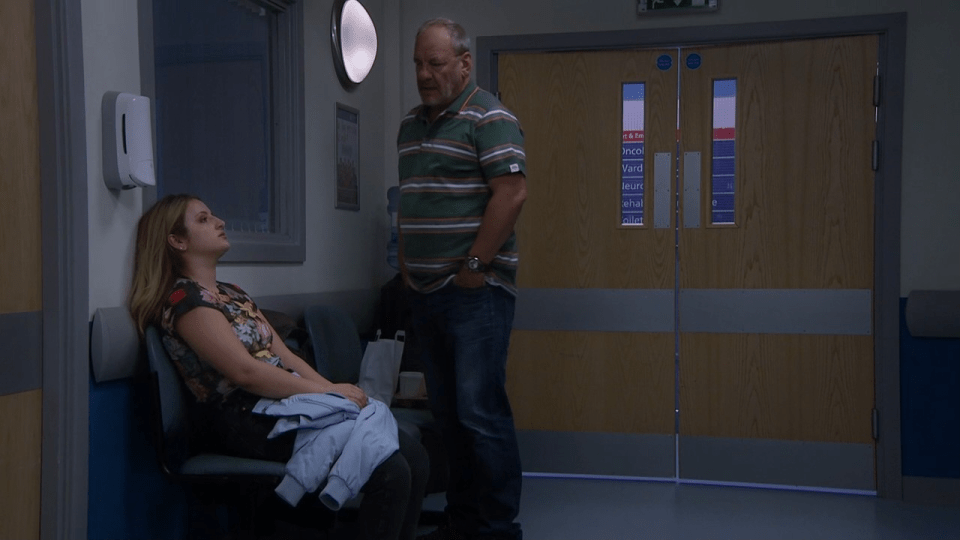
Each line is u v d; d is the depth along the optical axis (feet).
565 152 12.79
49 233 6.38
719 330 12.42
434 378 9.11
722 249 12.39
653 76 12.55
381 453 6.61
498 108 8.47
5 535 6.06
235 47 9.48
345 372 10.13
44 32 6.33
